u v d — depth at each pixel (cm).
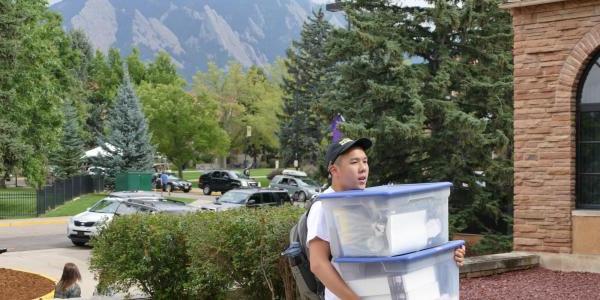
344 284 342
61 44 5222
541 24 1193
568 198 1157
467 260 1093
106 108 7844
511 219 1972
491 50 2109
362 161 367
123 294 940
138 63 8450
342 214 341
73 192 4438
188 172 8825
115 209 2212
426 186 364
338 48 2142
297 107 5875
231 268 788
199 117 6075
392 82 2088
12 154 2728
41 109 3662
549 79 1183
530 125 1201
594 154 1157
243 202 2477
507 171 1969
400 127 1925
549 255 1168
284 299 809
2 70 2770
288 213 805
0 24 2712
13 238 2506
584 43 1145
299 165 5900
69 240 2441
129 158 5191
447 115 1953
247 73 8281
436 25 2072
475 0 2034
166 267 853
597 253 1123
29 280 1291
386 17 2111
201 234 787
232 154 11075
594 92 1158
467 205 2006
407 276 338
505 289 971
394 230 337
